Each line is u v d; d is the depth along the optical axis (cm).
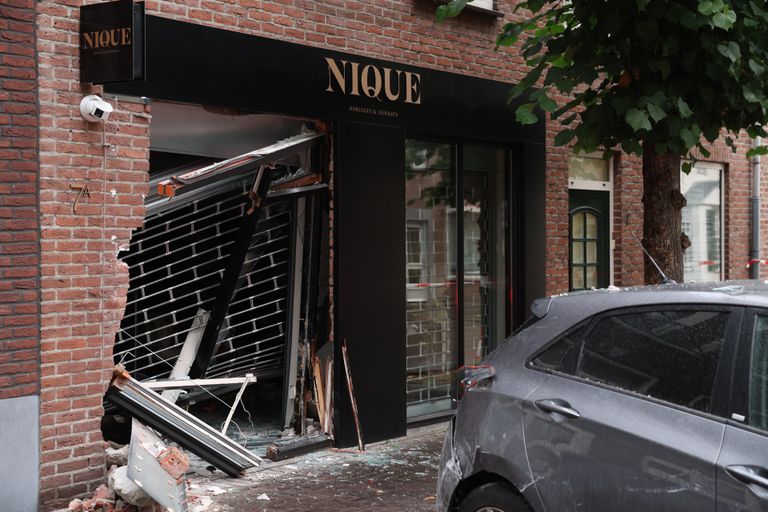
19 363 573
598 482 373
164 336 768
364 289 799
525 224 975
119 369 637
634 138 688
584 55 688
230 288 741
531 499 399
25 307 576
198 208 748
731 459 334
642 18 663
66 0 595
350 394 782
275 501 621
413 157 882
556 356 419
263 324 820
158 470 530
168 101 665
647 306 394
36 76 581
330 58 771
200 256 772
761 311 354
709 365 361
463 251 936
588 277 1081
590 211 1082
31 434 577
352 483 670
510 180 986
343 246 781
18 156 573
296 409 794
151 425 638
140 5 580
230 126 727
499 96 939
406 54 848
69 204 600
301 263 791
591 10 680
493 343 980
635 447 363
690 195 1243
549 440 396
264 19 725
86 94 607
